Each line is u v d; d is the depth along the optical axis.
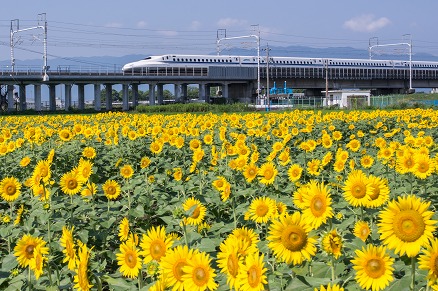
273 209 5.25
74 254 4.43
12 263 5.93
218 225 6.96
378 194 5.03
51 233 7.52
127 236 5.98
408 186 9.27
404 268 4.50
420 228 3.59
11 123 34.00
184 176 13.02
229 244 3.74
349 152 15.06
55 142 19.83
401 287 3.96
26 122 34.94
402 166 8.38
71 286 5.29
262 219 5.27
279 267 4.50
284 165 11.20
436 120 27.20
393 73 160.50
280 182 10.48
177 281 3.62
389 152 10.92
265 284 3.47
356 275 3.93
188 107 89.38
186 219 6.05
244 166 9.66
